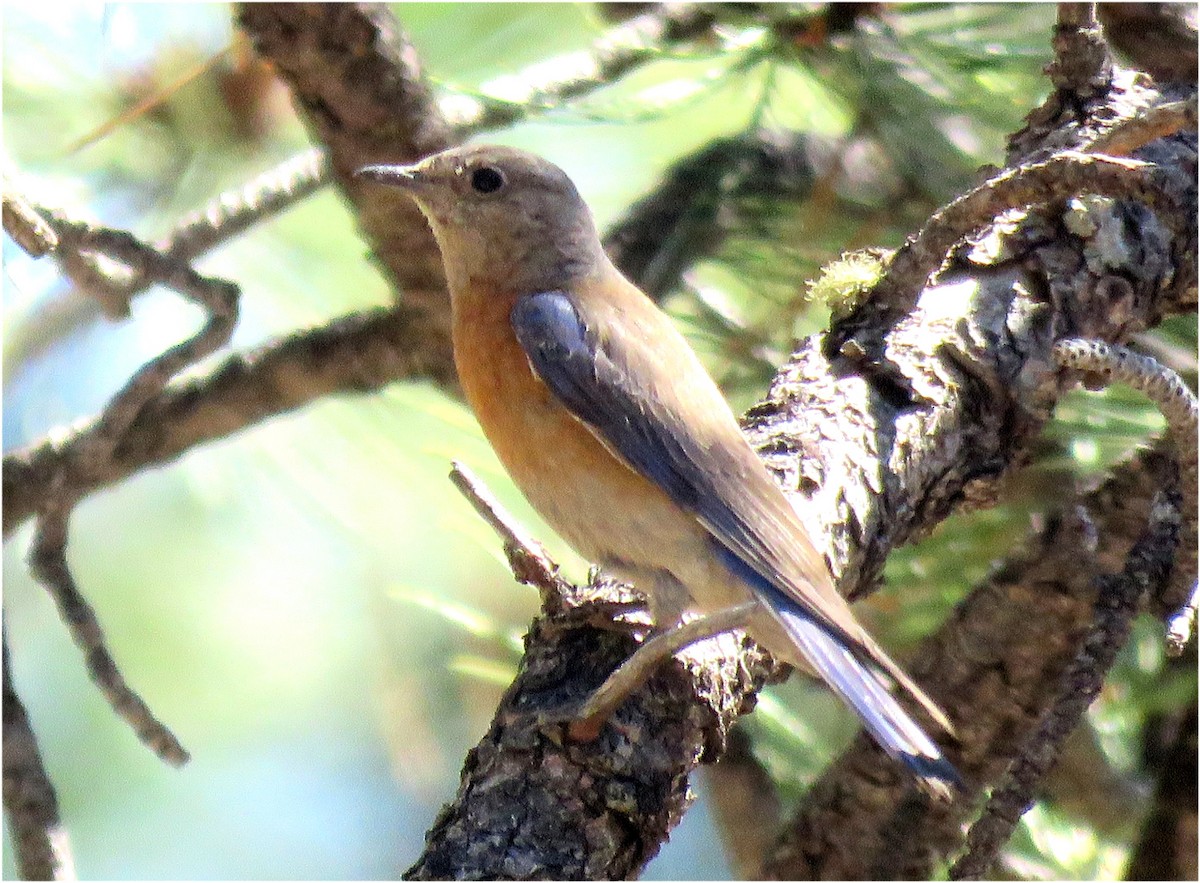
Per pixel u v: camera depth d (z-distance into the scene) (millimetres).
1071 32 10117
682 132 12359
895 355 9375
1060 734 8305
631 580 9898
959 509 9578
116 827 14430
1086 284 9578
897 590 10484
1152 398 8039
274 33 9789
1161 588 8703
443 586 13914
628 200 12602
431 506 11766
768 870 10336
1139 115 8875
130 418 9586
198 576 14273
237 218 10727
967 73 10570
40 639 14367
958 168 10945
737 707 8969
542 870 7645
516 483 10281
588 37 11641
